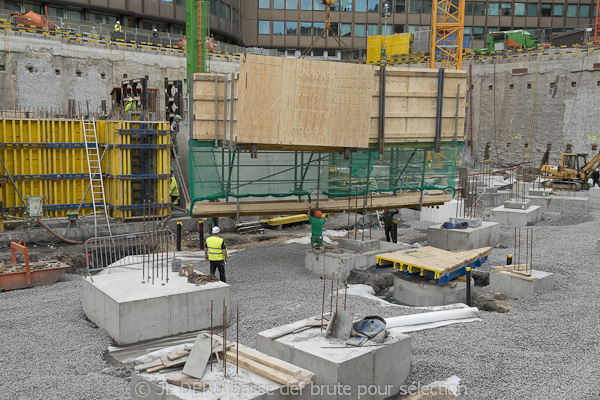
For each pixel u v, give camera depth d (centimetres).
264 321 1165
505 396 788
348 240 1780
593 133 4588
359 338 830
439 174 2055
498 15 6806
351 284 1557
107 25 4494
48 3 4662
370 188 1914
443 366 896
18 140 2255
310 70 1462
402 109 1636
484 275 1591
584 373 853
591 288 1384
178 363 741
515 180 4256
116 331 1093
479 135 5250
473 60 5244
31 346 1059
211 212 1734
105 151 2392
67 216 2255
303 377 707
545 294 1343
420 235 2392
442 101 1673
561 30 6294
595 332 1045
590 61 4572
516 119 5041
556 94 4778
